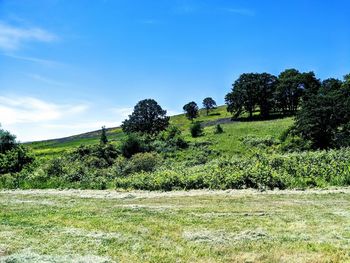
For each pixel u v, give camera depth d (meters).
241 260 9.34
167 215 14.70
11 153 39.88
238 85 120.75
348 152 31.36
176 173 26.41
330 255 9.48
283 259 9.30
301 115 67.25
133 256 9.73
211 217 14.20
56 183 27.83
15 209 16.61
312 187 22.44
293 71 133.00
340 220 13.34
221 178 24.30
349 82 87.00
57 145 98.19
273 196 19.33
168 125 105.31
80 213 15.41
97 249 10.32
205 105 153.88
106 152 53.94
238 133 79.88
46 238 11.39
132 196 21.09
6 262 9.17
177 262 9.31
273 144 68.56
